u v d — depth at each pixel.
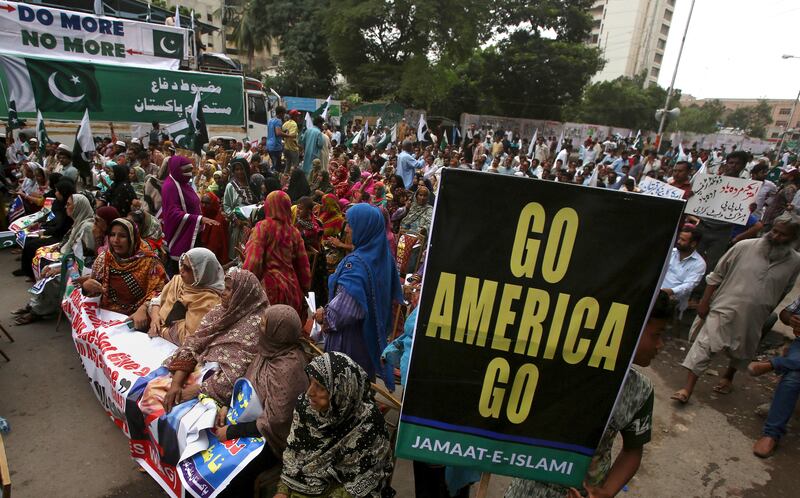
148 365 3.18
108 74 11.67
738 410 4.15
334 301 2.89
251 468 2.49
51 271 4.80
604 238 1.53
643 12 70.50
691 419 3.98
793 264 3.69
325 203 5.64
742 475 3.33
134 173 7.76
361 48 29.69
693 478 3.28
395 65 29.75
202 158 10.22
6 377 3.93
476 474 2.43
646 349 1.68
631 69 72.75
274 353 2.66
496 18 34.06
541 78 33.94
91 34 11.59
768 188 8.39
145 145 12.46
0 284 5.77
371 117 26.70
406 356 2.50
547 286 1.57
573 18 34.84
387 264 3.09
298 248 3.81
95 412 3.60
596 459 1.75
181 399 2.77
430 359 1.64
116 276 3.89
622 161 16.23
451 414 1.66
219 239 5.59
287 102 28.61
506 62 33.75
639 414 1.68
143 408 2.76
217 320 2.98
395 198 7.72
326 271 4.84
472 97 34.22
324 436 2.08
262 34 35.50
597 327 1.57
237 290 2.98
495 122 31.80
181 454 2.59
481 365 1.62
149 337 3.53
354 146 16.16
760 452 3.52
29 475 2.96
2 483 2.16
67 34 11.24
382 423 2.14
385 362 2.95
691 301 6.20
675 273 5.16
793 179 8.52
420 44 28.25
